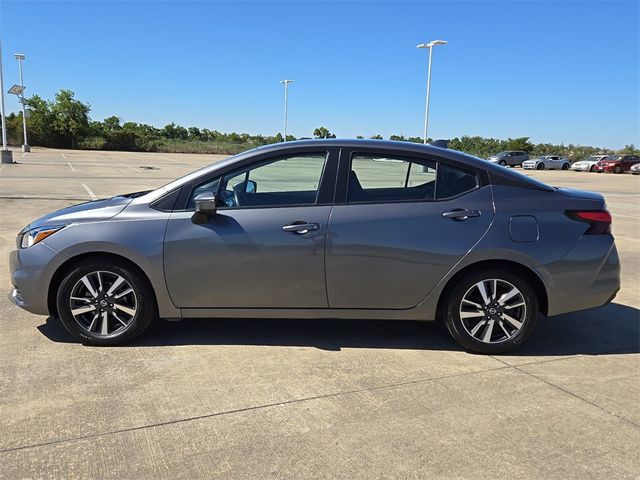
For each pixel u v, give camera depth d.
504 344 4.13
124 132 67.62
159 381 3.59
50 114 64.25
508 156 48.91
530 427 3.10
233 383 3.58
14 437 2.87
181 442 2.87
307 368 3.86
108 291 4.10
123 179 20.25
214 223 3.98
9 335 4.35
